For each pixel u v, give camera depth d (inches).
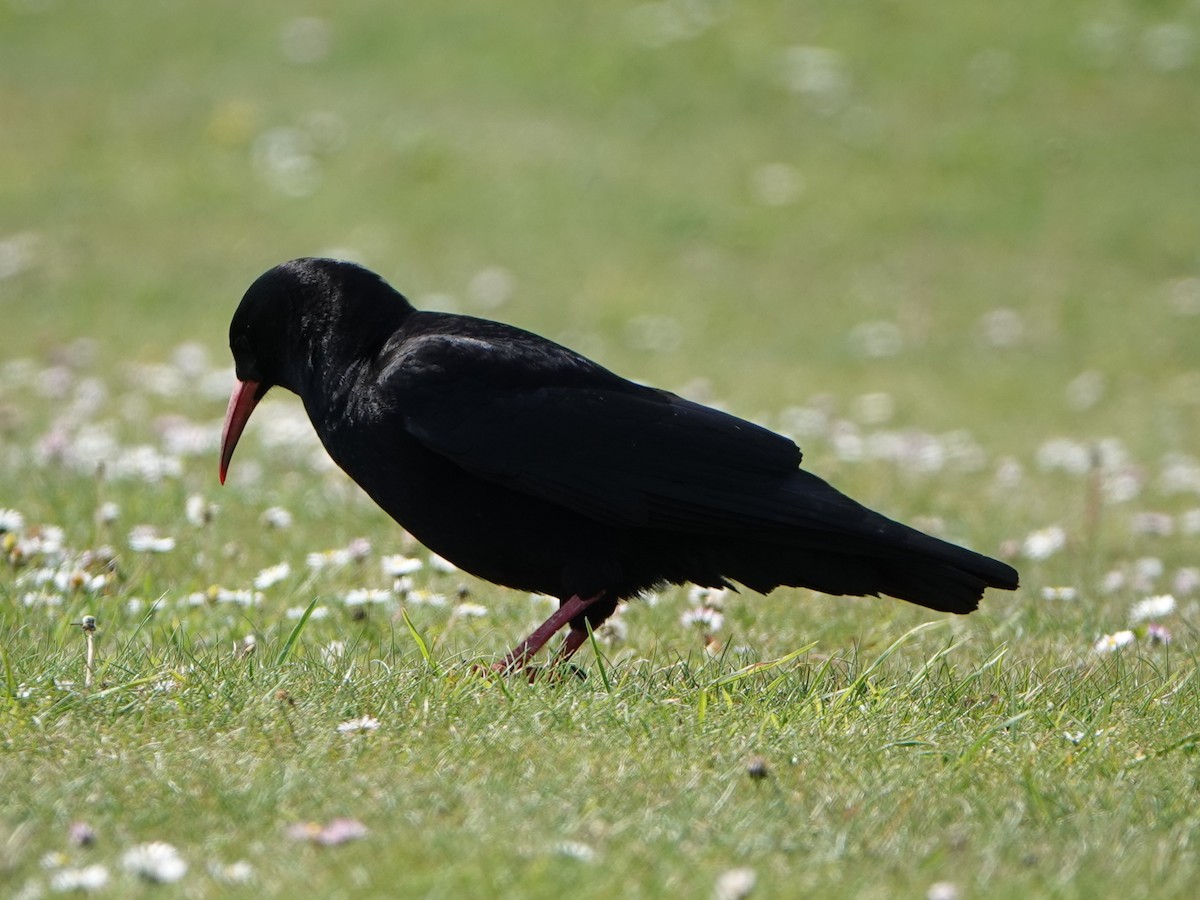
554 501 311.0
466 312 967.0
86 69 1305.4
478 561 324.2
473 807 219.8
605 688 280.7
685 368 879.1
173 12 1408.7
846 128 1258.6
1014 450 724.0
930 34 1389.0
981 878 202.4
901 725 269.4
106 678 278.5
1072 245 1118.4
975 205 1163.9
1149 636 340.8
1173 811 229.1
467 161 1187.3
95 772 230.8
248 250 1049.5
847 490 574.6
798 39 1380.4
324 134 1215.6
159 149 1186.0
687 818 219.0
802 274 1064.8
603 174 1180.5
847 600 401.4
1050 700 287.0
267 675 283.3
